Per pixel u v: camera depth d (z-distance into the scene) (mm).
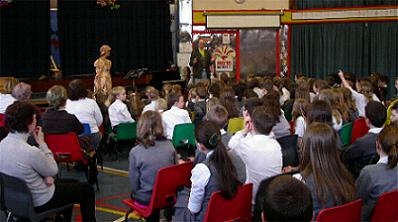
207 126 3141
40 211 3418
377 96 7434
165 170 3475
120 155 7242
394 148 2914
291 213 1672
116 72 12250
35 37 11039
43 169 3348
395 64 11469
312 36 12102
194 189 3064
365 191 2945
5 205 3451
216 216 2955
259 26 12234
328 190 2629
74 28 11695
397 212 2830
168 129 5699
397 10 11336
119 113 6621
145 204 3697
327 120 3918
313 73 12188
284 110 6410
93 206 3734
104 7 12016
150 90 6762
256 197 3061
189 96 7641
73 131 5066
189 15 12477
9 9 10625
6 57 10648
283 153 4527
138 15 12570
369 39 11680
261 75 12320
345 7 11758
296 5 12273
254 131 3496
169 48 13023
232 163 3059
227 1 12289
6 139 3379
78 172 6281
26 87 5230
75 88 5641
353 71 11859
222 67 12281
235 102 5641
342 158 3977
